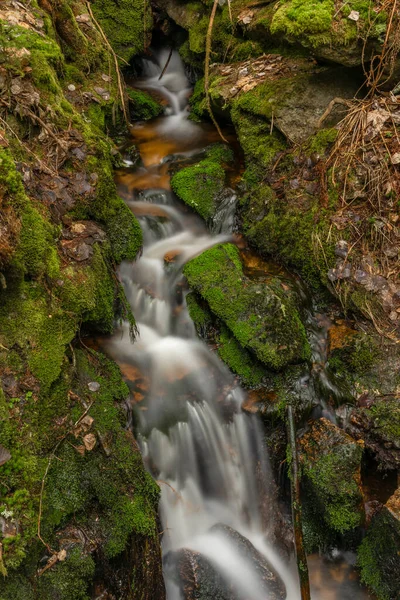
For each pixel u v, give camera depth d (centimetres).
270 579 378
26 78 467
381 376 431
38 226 385
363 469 416
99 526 331
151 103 688
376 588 375
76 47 592
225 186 544
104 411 368
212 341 461
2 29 473
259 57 618
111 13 712
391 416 414
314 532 404
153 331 475
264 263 504
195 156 599
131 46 723
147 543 347
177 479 414
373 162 466
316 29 476
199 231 535
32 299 368
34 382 345
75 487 333
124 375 427
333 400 433
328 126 514
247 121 562
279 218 496
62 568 306
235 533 398
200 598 358
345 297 454
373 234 455
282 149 529
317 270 472
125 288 477
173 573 372
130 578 335
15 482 309
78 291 396
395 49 466
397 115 475
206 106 629
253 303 443
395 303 443
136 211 530
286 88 545
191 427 418
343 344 445
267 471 423
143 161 594
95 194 466
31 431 330
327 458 401
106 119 597
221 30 668
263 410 420
